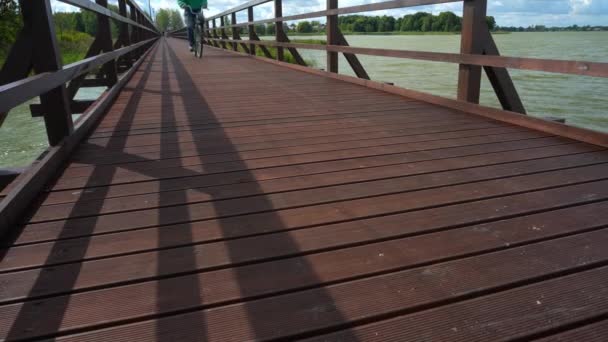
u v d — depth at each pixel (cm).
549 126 272
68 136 241
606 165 212
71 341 99
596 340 98
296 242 143
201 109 371
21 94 161
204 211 167
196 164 223
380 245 140
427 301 112
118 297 115
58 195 182
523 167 212
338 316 107
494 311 108
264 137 276
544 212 163
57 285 120
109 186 193
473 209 166
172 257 134
